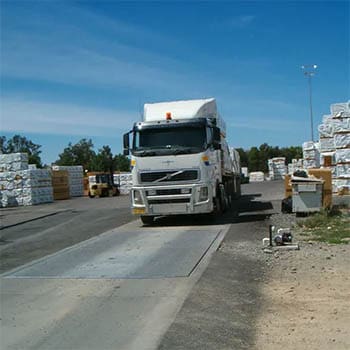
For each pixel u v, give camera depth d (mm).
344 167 21500
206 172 15672
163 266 9891
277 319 6785
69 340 6074
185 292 7898
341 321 6609
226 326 6465
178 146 15695
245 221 16719
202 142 15727
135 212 16000
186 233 14391
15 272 10086
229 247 11836
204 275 8984
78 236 15461
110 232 15625
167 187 15641
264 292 8086
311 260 10195
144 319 6711
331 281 8578
